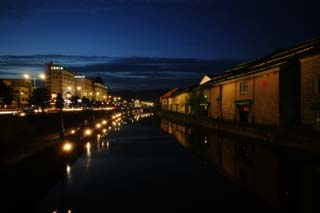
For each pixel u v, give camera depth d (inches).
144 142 1549.0
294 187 683.4
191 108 2682.1
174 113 3299.7
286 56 1316.4
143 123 2933.1
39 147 997.8
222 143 1387.8
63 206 601.0
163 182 775.1
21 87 4057.6
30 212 571.5
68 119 1897.1
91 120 2458.2
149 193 684.7
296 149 982.4
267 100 1349.7
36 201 630.5
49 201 631.2
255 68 1428.4
